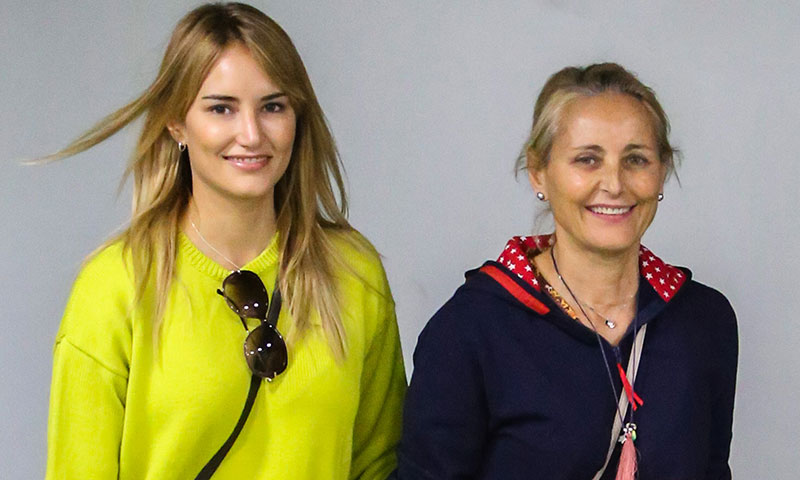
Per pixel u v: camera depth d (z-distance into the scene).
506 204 4.13
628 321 2.70
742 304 4.02
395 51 4.14
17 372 4.31
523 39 4.07
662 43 3.97
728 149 3.97
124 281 2.64
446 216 4.18
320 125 2.78
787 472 4.07
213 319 2.68
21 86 4.23
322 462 2.76
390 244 4.22
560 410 2.60
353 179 4.21
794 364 4.03
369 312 2.87
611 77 2.61
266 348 2.68
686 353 2.69
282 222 2.81
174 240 2.70
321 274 2.79
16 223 4.27
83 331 2.62
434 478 2.71
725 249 4.01
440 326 2.71
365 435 2.98
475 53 4.10
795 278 3.99
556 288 2.71
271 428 2.70
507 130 4.10
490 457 2.69
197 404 2.63
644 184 2.57
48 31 4.21
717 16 3.94
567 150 2.57
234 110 2.59
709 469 2.83
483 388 2.67
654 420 2.63
